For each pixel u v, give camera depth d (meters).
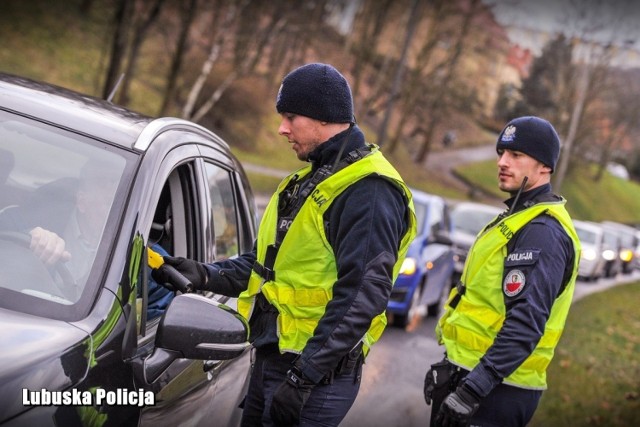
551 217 5.25
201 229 4.93
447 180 91.00
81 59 53.75
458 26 81.62
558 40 86.38
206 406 4.59
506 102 110.62
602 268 42.62
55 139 4.00
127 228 3.74
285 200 4.52
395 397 11.16
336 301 4.18
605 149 121.31
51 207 3.75
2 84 4.33
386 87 80.25
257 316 4.56
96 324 3.37
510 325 5.04
